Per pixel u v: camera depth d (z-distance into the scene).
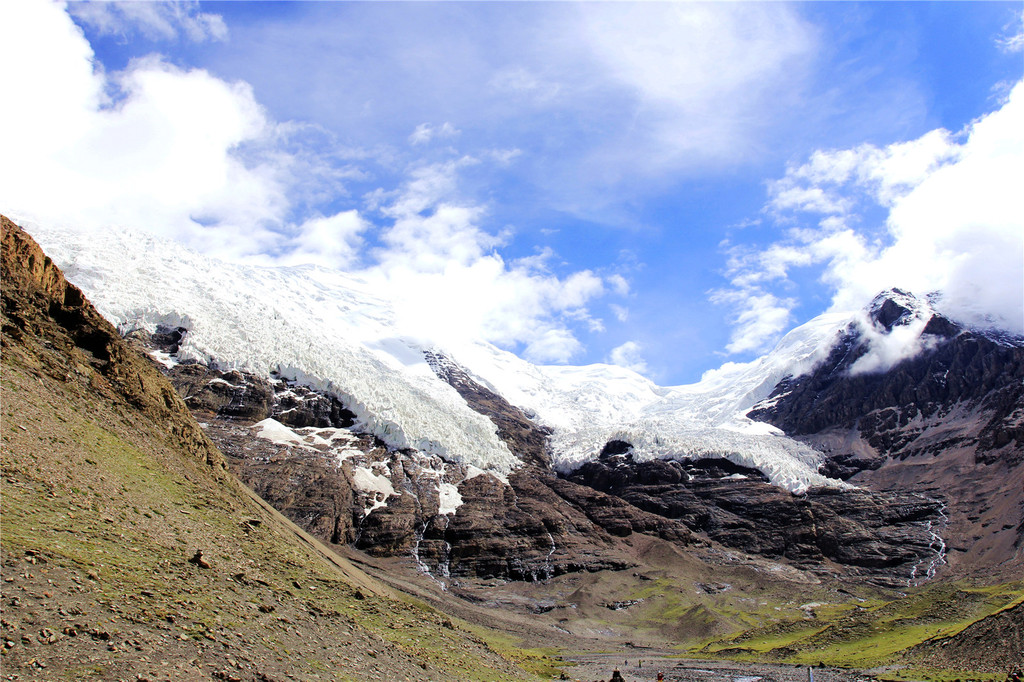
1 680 26.89
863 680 90.06
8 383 52.69
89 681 28.95
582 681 86.75
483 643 72.50
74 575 35.81
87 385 64.75
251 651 38.25
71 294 75.31
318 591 56.31
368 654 48.22
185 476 64.69
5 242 67.56
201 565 46.34
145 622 35.47
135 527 46.22
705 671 111.12
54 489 44.12
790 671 106.06
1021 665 78.44
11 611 30.81
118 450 57.72
